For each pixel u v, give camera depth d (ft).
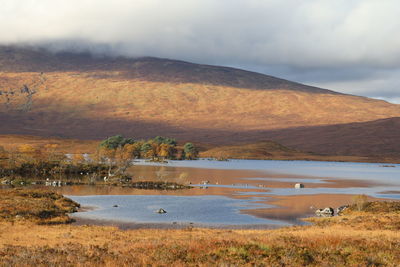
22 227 138.10
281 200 268.00
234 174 534.37
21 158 486.79
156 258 64.03
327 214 204.54
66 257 67.21
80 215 188.44
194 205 234.38
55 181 366.63
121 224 166.61
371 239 83.82
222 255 64.49
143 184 361.71
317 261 61.67
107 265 59.31
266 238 84.74
